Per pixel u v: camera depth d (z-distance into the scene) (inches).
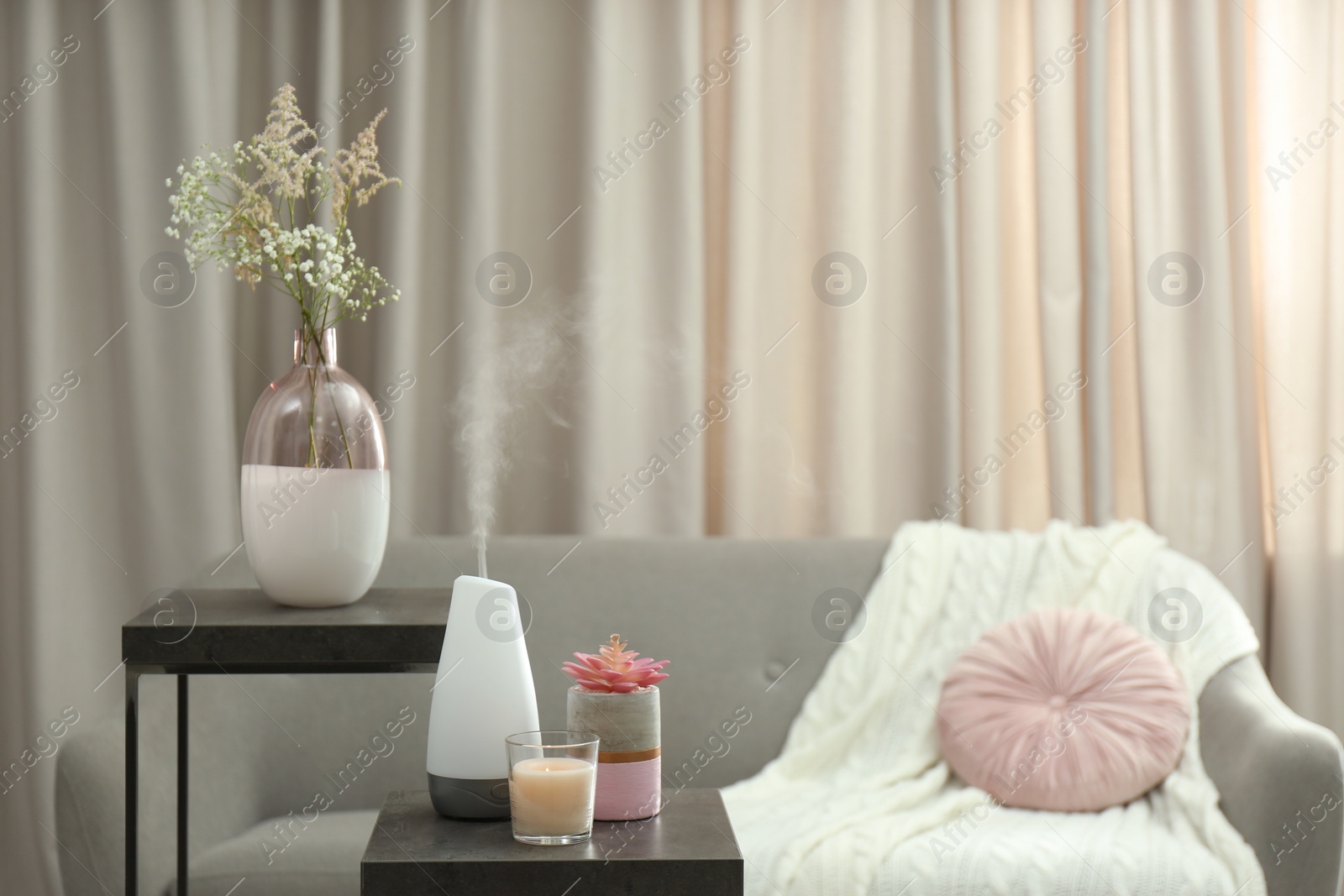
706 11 96.0
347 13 92.0
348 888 64.2
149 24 87.0
